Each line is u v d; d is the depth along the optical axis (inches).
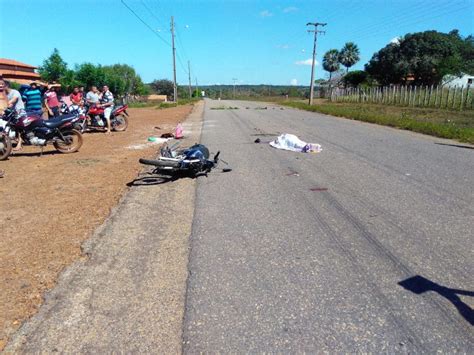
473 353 97.3
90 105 554.9
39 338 105.9
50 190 246.8
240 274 138.0
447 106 1197.1
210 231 177.5
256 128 610.2
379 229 176.2
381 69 2465.6
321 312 115.2
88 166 318.7
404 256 149.6
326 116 890.1
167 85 4020.7
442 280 131.6
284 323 110.4
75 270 142.3
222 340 104.0
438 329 106.7
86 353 100.4
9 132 362.6
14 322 112.7
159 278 136.6
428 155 355.3
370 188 243.0
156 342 103.9
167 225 185.8
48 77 1704.0
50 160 346.0
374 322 110.0
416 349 99.0
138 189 248.5
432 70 2194.9
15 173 295.3
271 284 131.0
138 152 385.4
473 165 309.7
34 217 197.5
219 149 400.2
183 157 281.9
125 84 2495.1
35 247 161.8
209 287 130.0
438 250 154.0
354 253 152.7
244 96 5108.3
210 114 992.2
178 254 154.9
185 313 116.1
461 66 2172.7
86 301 123.0
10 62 2235.5
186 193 238.7
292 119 797.9
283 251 155.6
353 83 2689.5
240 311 116.3
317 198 223.8
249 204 214.8
